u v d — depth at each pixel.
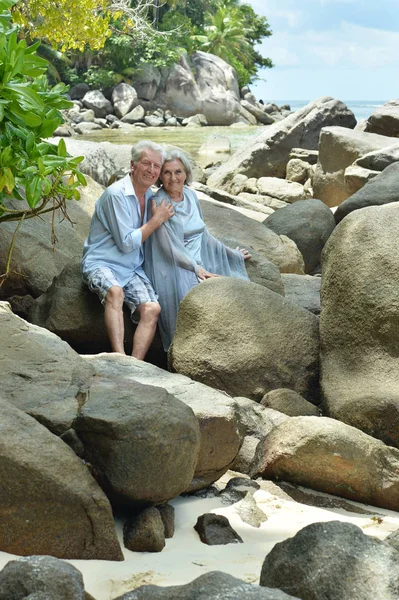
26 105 4.29
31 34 14.87
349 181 12.68
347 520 3.88
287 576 2.75
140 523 3.43
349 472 4.09
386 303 5.06
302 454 4.15
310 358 5.44
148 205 6.25
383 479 4.12
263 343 5.37
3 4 4.75
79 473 3.33
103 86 45.28
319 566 2.71
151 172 6.03
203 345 5.35
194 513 3.82
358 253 5.28
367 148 13.47
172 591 2.55
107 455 3.48
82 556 3.24
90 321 5.88
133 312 5.89
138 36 22.39
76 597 2.50
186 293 6.16
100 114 43.81
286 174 16.53
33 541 3.21
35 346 4.31
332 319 5.31
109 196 6.00
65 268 6.15
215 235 8.27
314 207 9.84
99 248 6.02
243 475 4.41
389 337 5.03
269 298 5.59
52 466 3.27
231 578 2.55
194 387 4.39
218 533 3.55
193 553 3.38
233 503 3.96
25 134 4.58
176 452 3.55
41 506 3.22
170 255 6.16
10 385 3.91
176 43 47.81
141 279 6.06
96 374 4.11
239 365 5.28
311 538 2.81
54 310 5.91
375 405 4.73
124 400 3.68
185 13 55.94
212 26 57.09
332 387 5.08
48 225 7.14
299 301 7.00
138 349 5.74
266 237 8.48
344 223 5.47
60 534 3.23
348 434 4.16
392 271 5.14
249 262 6.93
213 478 4.11
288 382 5.34
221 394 4.34
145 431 3.48
